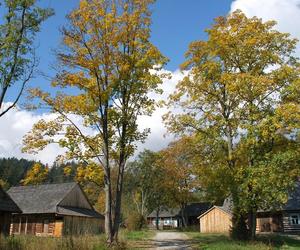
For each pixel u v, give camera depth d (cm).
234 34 3019
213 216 6150
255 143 2772
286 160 2603
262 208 2842
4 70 2020
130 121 2677
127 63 2578
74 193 5138
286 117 2583
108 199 2586
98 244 2119
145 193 8275
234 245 2505
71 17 2523
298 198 4828
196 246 2817
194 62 3130
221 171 2900
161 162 7506
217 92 3086
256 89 2756
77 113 2589
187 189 7319
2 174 10269
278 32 2956
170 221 10081
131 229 6028
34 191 5259
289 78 2772
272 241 3030
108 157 2650
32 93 2528
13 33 2048
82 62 2505
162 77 2648
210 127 3062
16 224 4850
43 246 1820
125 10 2605
